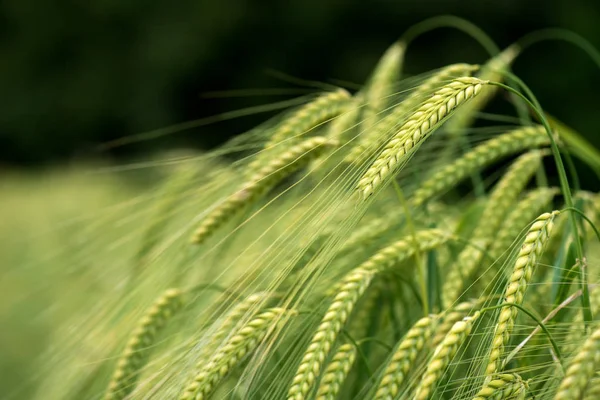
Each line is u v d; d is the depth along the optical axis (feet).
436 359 3.12
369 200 3.27
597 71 23.49
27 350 6.32
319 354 3.28
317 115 3.73
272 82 30.89
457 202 4.10
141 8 32.37
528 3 24.81
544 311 3.60
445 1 26.73
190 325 3.59
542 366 3.24
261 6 30.14
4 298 5.94
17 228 9.82
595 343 3.02
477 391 3.21
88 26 33.32
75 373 3.75
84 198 10.13
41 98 34.37
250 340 3.31
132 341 3.59
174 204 3.81
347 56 29.17
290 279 3.59
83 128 33.71
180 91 31.91
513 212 3.70
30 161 34.88
